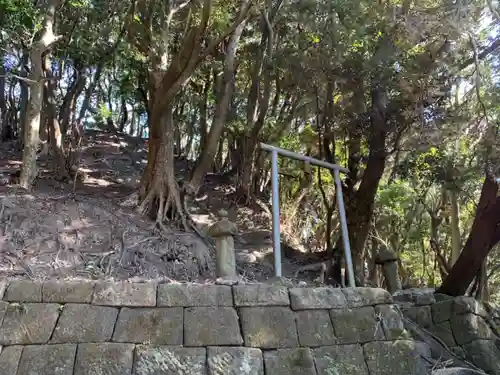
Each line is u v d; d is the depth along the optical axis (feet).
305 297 15.40
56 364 13.17
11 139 50.42
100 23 41.55
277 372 14.02
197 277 23.50
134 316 14.16
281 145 36.58
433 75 23.75
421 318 18.67
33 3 32.09
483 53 24.50
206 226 30.71
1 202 24.38
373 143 25.66
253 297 15.03
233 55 35.53
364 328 15.39
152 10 32.48
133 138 66.54
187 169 46.75
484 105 23.13
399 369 14.92
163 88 28.30
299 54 28.45
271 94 43.62
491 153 21.77
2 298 14.10
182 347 13.88
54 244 22.29
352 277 20.17
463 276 20.49
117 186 36.09
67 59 45.60
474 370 16.06
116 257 22.67
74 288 14.44
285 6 30.45
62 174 34.24
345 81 25.39
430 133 24.38
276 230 18.94
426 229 38.19
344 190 27.63
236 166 43.83
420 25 23.38
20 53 41.22
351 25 25.40
